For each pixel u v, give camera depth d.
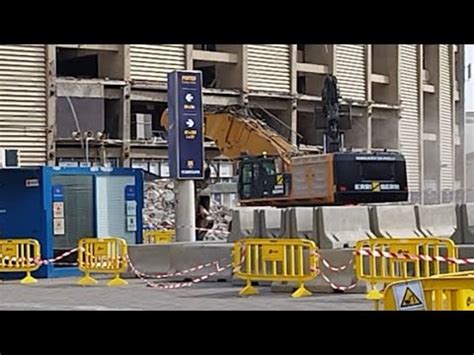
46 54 80.56
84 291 36.59
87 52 84.69
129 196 46.41
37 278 43.47
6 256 42.06
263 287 36.78
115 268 39.72
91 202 45.16
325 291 33.69
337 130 68.19
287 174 60.41
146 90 87.56
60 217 44.09
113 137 86.81
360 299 31.42
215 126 67.38
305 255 33.47
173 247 40.78
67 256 44.28
